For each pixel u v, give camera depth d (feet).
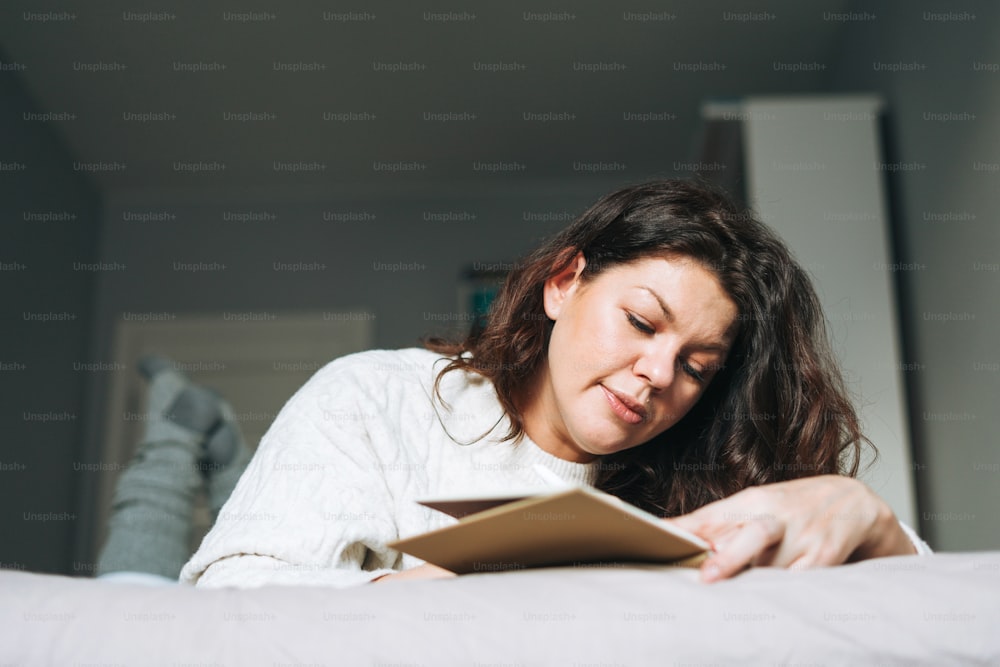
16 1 11.44
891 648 2.02
